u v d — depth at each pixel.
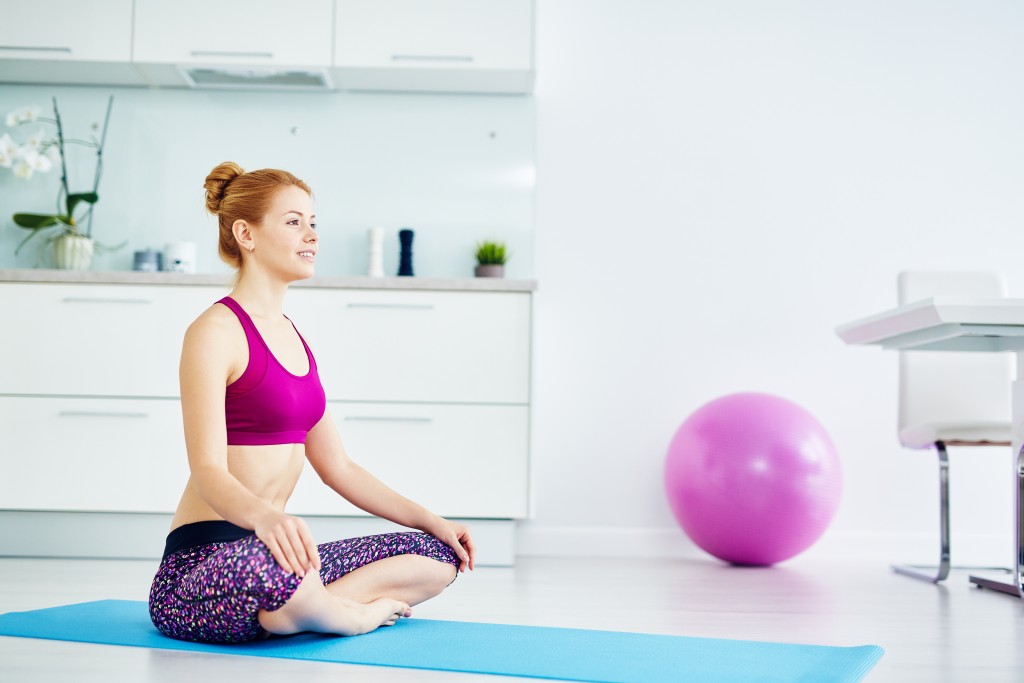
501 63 3.71
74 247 3.81
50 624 1.96
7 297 3.39
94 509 3.35
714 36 4.06
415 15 3.71
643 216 4.01
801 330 3.98
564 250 4.00
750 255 4.00
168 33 3.70
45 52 3.70
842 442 3.95
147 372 3.39
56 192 4.00
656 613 2.33
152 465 3.37
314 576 1.72
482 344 3.41
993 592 2.85
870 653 1.76
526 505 3.37
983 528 3.91
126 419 3.37
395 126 4.05
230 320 1.81
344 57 3.71
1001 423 3.09
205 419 1.71
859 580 3.12
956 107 4.05
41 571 2.98
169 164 4.02
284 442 1.85
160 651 1.71
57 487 3.35
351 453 3.38
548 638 1.88
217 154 4.03
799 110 4.04
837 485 3.42
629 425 3.94
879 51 4.06
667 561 3.68
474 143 4.04
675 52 4.05
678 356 3.97
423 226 4.02
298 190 1.91
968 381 3.54
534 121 4.04
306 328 3.42
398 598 2.00
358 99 4.05
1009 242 4.02
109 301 3.39
